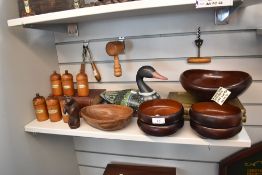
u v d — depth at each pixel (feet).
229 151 3.75
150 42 3.51
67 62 4.01
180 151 4.01
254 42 3.13
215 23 3.17
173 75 3.56
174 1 2.18
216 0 2.06
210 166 3.93
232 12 3.01
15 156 3.13
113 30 3.61
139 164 4.32
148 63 3.61
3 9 2.92
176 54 3.45
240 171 3.67
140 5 2.26
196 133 2.64
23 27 3.01
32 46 3.40
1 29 2.88
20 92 3.20
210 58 3.27
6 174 2.99
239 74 2.93
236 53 3.23
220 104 2.58
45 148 3.73
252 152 3.52
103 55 3.78
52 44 3.88
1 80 2.88
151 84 3.68
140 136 2.74
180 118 2.56
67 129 3.09
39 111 3.35
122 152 4.35
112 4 2.33
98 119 2.96
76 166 4.66
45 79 3.71
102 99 3.52
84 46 3.79
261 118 3.43
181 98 3.17
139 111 2.67
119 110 3.12
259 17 3.03
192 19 3.25
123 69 3.75
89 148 4.53
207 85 2.79
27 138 3.34
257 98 3.34
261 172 3.59
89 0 3.42
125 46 3.62
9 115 3.01
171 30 3.37
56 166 4.01
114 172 4.12
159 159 4.17
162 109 2.86
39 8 2.89
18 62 3.15
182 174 4.15
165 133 2.50
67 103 3.08
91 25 3.69
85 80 3.46
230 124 2.28
